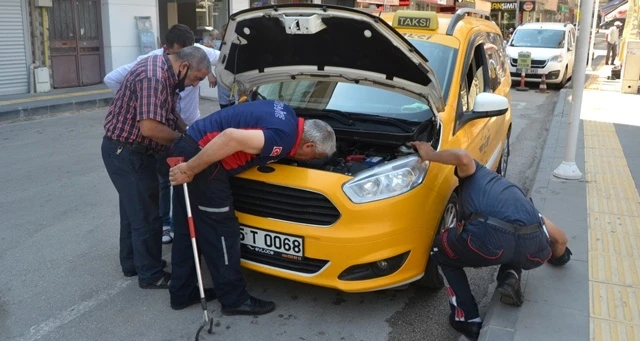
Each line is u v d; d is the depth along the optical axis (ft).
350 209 11.23
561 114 34.50
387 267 11.65
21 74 38.17
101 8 42.24
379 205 11.34
